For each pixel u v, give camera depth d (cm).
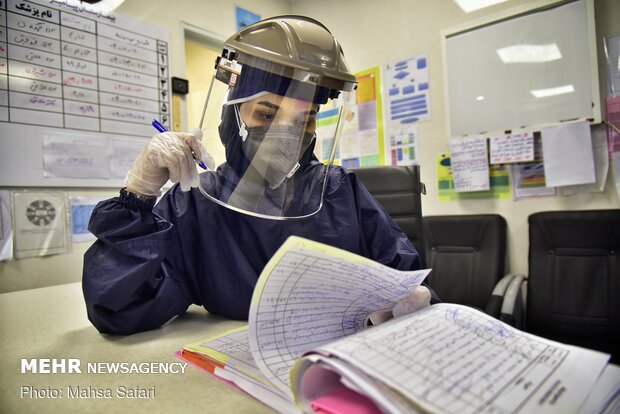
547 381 29
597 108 151
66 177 138
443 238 177
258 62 58
